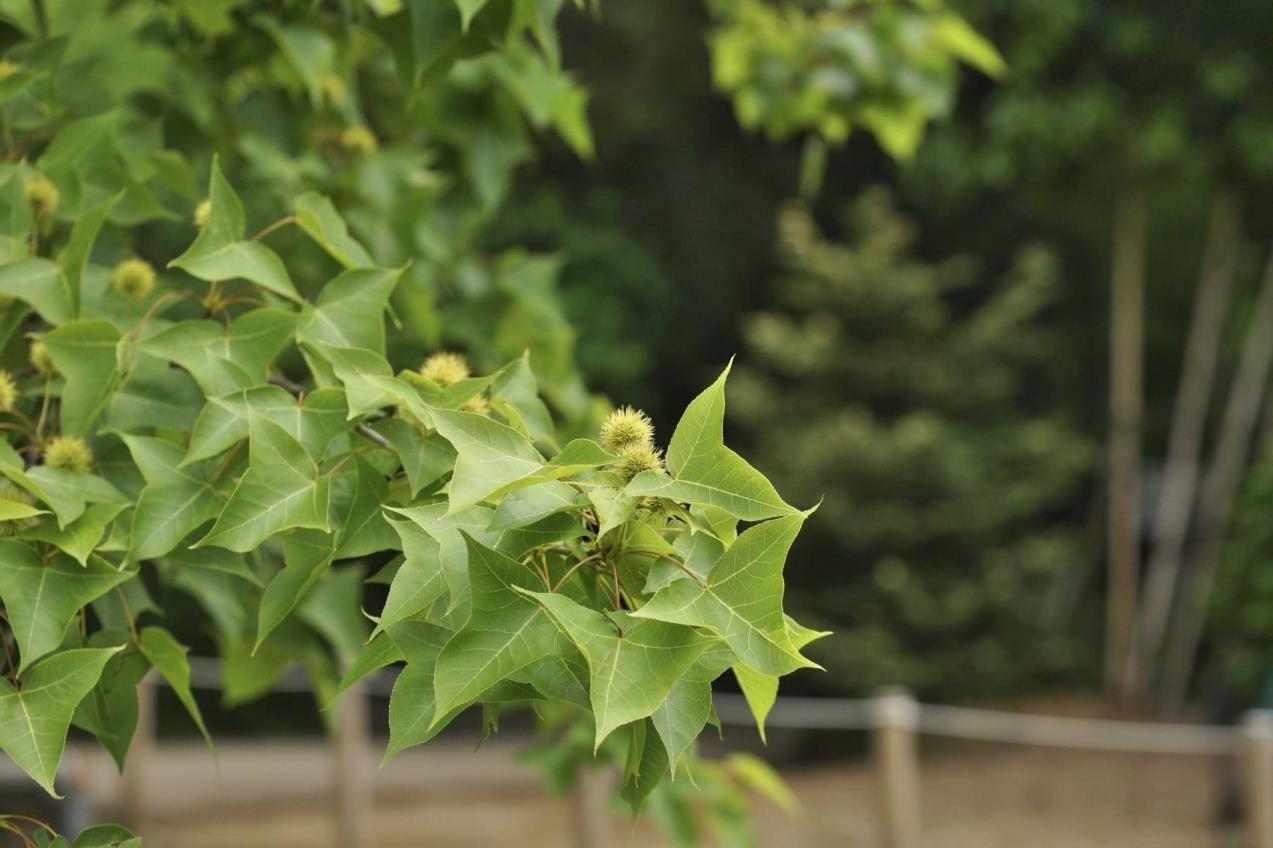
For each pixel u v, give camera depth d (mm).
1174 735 10727
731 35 4125
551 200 12805
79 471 1749
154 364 1860
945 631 11016
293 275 2822
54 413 1939
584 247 13008
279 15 2660
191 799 9352
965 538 11047
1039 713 11523
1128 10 10820
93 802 6793
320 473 1612
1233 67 10609
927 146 11281
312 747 11461
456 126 3357
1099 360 13562
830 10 4035
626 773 1479
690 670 1355
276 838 8461
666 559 1362
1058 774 10047
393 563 1575
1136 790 9539
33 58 2398
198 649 7418
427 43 2150
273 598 1589
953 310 14070
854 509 10930
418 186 3121
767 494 1313
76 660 1493
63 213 2113
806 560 11211
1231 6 10734
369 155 3115
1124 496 12125
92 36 2867
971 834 8742
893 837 5812
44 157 2150
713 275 13906
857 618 11008
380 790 9773
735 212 14070
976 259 13781
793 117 4215
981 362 11711
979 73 11406
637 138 13648
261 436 1552
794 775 10773
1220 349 13109
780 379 12812
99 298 2023
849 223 13945
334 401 1642
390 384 1502
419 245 3188
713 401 1334
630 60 13430
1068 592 13070
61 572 1575
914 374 11484
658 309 13742
